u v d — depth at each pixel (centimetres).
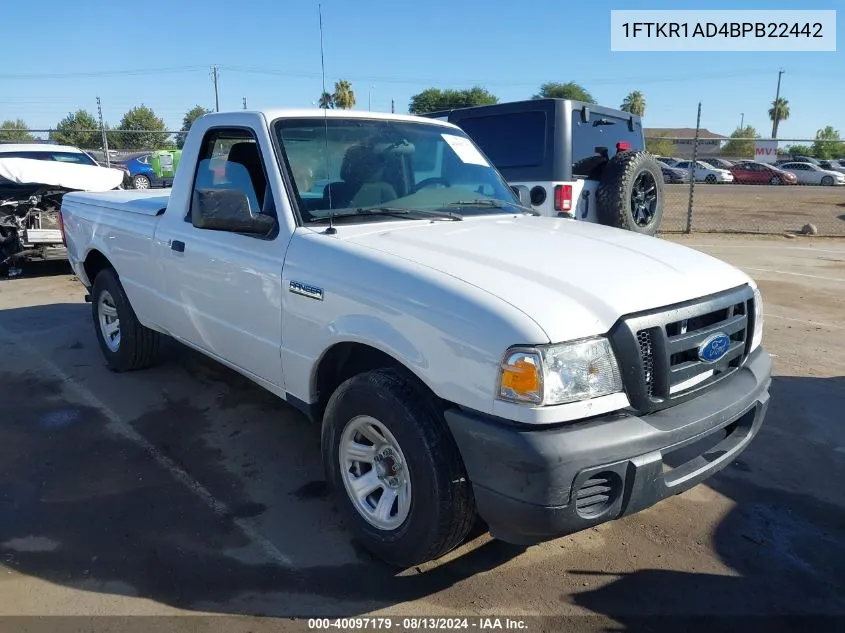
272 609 279
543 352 238
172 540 324
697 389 283
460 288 263
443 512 269
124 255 482
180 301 422
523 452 237
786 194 2892
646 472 251
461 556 316
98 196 546
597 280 273
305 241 327
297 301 323
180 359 577
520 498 241
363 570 304
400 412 274
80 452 413
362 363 322
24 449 416
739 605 286
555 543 328
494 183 439
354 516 310
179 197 423
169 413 470
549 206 688
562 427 244
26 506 353
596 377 248
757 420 311
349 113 400
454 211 383
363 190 366
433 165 411
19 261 959
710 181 3966
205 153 407
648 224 740
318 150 367
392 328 278
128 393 505
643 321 258
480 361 248
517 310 247
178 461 403
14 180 931
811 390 525
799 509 360
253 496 365
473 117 747
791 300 833
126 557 311
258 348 358
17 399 494
